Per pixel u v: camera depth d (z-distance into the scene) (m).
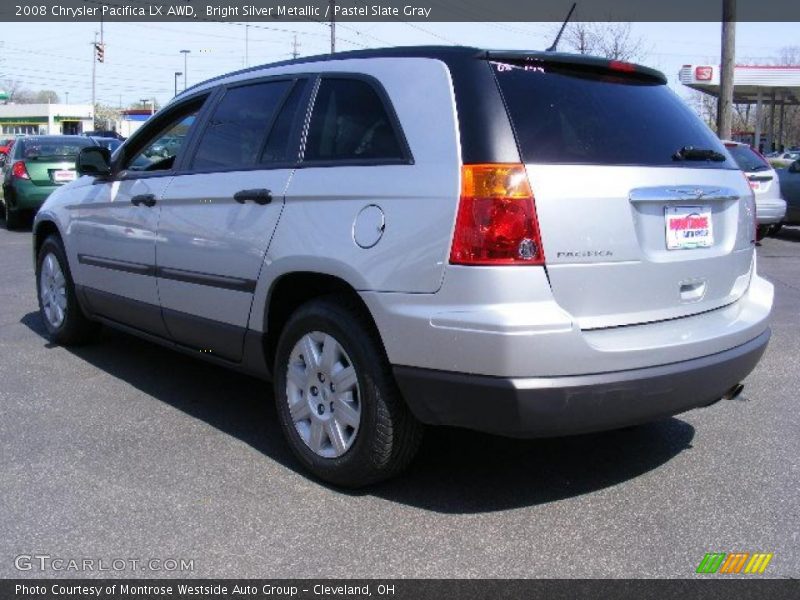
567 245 3.07
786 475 3.81
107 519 3.34
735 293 3.81
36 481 3.69
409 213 3.20
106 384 5.14
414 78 3.42
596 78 3.61
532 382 2.99
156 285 4.61
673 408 3.34
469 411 3.10
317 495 3.57
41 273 6.12
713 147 3.86
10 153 13.66
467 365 3.04
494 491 3.63
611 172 3.22
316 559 3.05
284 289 3.86
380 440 3.40
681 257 3.44
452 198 3.08
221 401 4.84
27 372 5.38
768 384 5.25
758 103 37.03
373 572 2.96
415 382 3.20
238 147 4.20
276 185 3.79
